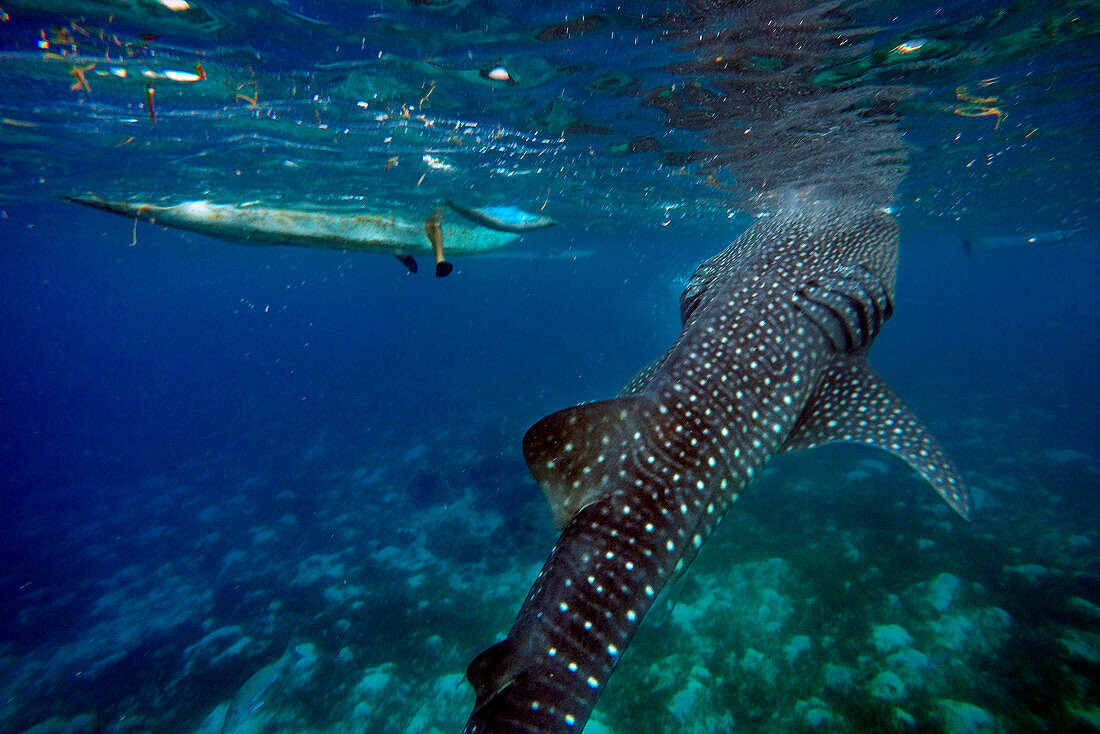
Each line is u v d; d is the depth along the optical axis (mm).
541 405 28875
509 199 17500
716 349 2305
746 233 3139
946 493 2176
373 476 20812
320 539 15789
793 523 11516
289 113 9594
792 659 7629
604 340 59031
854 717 6539
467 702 8383
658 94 8727
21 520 23656
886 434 2365
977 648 7004
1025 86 8648
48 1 6160
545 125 10266
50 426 52781
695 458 2074
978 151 12516
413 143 11312
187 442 33781
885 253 2889
